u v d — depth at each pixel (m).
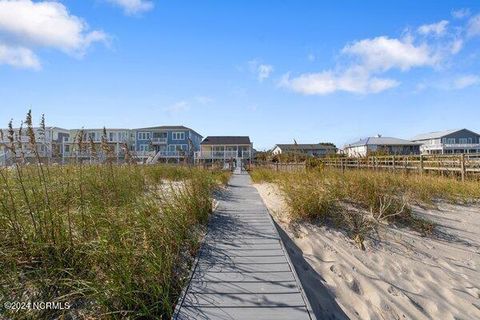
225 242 6.00
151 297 3.81
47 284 3.70
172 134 61.53
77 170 6.96
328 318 4.34
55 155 6.75
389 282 5.80
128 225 5.12
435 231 8.48
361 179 10.13
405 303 5.21
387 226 8.20
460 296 5.67
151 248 4.57
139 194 6.79
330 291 5.15
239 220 7.68
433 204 10.82
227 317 3.53
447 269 6.68
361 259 6.55
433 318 5.00
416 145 62.75
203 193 8.36
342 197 9.41
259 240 6.14
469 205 11.38
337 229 7.77
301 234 7.35
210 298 3.95
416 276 6.21
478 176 15.32
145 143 61.09
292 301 3.87
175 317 3.53
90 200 5.77
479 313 5.26
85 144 7.10
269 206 9.82
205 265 4.95
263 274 4.62
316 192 8.72
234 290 4.15
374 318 4.69
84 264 4.09
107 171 7.42
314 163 15.46
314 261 6.14
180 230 5.77
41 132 5.12
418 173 17.83
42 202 4.84
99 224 4.89
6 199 4.62
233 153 57.72
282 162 18.53
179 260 5.06
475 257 7.38
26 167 5.73
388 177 11.87
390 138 66.62
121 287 3.71
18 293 3.57
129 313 3.56
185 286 4.25
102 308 3.55
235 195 12.30
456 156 17.44
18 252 3.99
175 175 11.95
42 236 4.21
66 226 4.59
